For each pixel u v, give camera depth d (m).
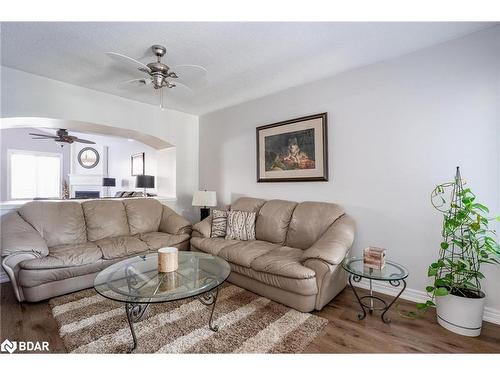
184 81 3.03
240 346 1.65
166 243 3.09
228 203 4.10
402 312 2.10
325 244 2.20
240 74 2.84
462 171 2.08
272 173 3.42
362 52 2.35
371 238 2.58
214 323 1.91
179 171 4.34
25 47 2.27
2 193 6.61
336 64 2.60
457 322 1.79
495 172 1.94
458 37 2.10
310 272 2.03
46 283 2.26
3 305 2.20
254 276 2.35
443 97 2.17
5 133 6.67
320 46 2.24
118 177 7.49
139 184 5.03
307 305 2.04
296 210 2.93
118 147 7.48
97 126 3.46
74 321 1.93
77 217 3.03
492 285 1.94
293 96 3.23
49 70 2.74
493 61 1.95
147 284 1.72
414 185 2.32
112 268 2.03
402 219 2.38
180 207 4.37
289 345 1.66
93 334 1.76
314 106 3.03
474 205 1.77
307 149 3.05
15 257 2.20
